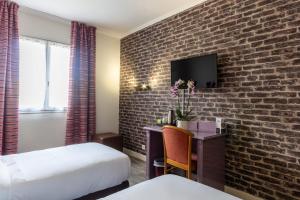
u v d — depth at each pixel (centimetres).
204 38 291
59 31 375
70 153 230
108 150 246
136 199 122
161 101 359
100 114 436
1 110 296
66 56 387
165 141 254
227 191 261
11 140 306
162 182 148
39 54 355
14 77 313
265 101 228
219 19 272
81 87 385
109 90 449
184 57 319
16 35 315
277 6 218
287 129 211
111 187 211
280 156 216
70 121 373
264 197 228
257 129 234
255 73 236
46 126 360
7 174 169
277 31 218
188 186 142
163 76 355
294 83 206
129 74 436
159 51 364
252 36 238
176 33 333
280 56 216
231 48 259
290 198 208
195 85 288
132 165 365
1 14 301
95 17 365
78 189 183
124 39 453
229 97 260
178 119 288
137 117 411
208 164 231
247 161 243
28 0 305
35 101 351
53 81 371
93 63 407
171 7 322
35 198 160
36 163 196
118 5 317
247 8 243
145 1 303
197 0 297
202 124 279
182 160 238
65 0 303
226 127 262
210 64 269
